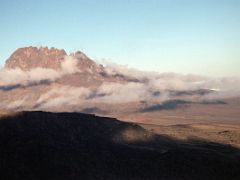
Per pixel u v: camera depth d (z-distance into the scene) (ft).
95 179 571.69
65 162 599.16
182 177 588.50
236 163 631.15
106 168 609.01
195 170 603.26
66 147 655.35
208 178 586.04
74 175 573.74
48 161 592.60
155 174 597.93
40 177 561.02
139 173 599.98
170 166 615.57
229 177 590.14
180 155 640.99
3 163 573.33
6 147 615.57
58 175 568.00
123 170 606.96
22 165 577.02
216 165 617.62
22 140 645.51
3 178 545.85
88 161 616.80
